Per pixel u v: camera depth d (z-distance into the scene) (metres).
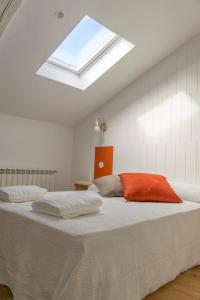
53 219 1.37
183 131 2.69
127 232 1.32
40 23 2.12
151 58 2.90
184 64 2.76
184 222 1.79
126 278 1.26
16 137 3.16
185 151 2.65
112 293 1.15
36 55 2.42
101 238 1.17
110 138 3.40
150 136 2.97
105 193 2.46
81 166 3.74
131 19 2.33
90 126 3.67
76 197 1.62
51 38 2.29
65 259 1.12
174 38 2.68
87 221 1.37
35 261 1.27
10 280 1.39
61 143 3.69
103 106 3.53
